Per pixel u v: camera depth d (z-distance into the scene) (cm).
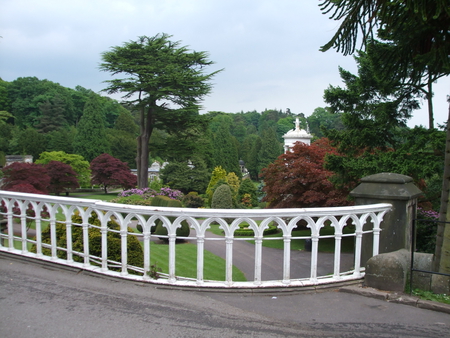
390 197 377
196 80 2770
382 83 865
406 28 479
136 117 7250
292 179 1342
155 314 284
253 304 307
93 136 5228
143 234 345
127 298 313
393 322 280
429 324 277
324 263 902
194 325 268
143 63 2866
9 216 431
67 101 6894
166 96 2797
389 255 342
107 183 3862
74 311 287
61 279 359
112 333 253
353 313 295
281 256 1041
